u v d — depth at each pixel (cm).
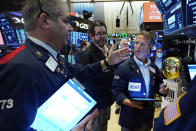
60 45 66
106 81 115
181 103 38
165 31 186
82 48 321
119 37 731
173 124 38
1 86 41
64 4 62
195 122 32
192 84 39
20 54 50
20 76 43
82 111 59
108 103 127
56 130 53
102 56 146
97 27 141
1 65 43
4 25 183
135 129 112
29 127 45
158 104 269
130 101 104
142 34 122
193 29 130
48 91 52
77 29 316
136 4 820
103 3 820
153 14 453
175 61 103
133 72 117
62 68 69
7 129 38
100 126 145
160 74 135
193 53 127
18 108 40
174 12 150
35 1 55
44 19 56
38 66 50
